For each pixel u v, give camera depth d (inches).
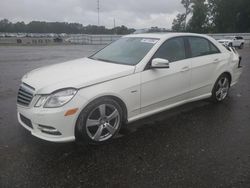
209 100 238.4
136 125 184.7
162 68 171.9
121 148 151.9
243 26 2417.6
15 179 122.9
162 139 163.5
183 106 223.9
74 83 143.9
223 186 118.6
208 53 217.8
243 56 691.4
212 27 2571.4
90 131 152.1
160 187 117.8
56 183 120.5
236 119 195.9
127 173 128.0
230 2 2388.0
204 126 183.0
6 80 338.6
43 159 139.8
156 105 181.5
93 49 998.4
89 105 146.9
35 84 148.0
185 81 195.8
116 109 157.9
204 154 145.6
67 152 146.9
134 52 184.5
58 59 596.4
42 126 142.1
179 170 130.5
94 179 123.3
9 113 206.5
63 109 138.5
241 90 283.1
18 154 144.3
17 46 1239.5
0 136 165.0
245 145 156.0
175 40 195.0
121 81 158.7
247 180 123.0
